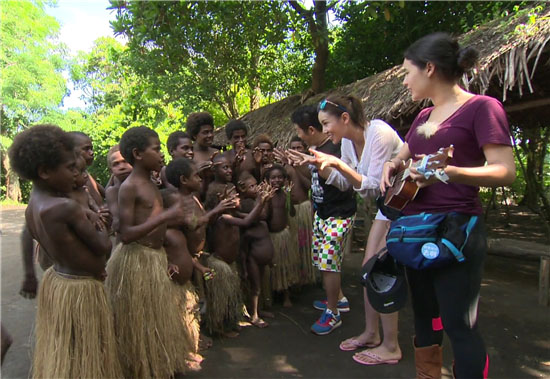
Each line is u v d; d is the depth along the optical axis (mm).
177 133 2865
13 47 12797
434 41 1530
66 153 1660
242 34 7316
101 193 3459
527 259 4141
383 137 2223
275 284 3287
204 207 2904
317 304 3348
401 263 1621
